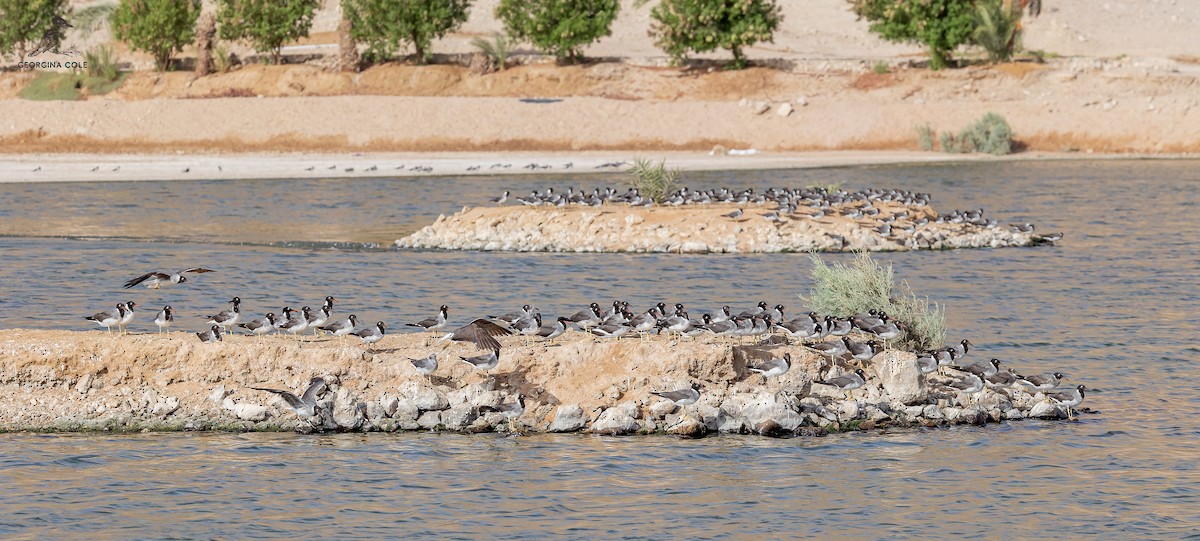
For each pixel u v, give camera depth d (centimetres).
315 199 8200
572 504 2598
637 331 3322
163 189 8675
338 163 10106
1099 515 2567
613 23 14825
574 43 12300
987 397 3225
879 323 3212
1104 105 11544
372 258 5934
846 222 6394
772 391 3072
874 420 3094
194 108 11400
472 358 3009
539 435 3003
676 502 2611
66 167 9712
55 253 5962
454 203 8006
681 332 3247
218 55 12450
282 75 12219
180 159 10444
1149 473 2809
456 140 11081
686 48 12306
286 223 7144
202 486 2680
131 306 3347
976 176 9562
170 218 7281
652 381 3066
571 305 4744
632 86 12044
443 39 13712
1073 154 11056
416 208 7788
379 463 2820
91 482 2692
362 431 3027
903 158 10719
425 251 6191
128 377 3092
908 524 2512
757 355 3112
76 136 11056
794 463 2839
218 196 8331
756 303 4794
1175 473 2809
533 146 11075
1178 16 15875
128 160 10394
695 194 6506
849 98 11862
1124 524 2523
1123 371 3772
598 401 3055
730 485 2705
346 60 12338
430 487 2686
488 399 3055
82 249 6112
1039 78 12025
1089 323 4519
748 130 11319
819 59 12381
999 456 2908
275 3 12375
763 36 12075
